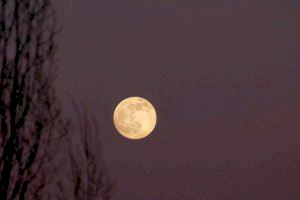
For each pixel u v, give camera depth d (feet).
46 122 110.63
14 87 108.68
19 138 107.65
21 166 106.93
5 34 109.81
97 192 120.37
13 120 107.65
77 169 119.85
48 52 112.16
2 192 104.17
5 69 108.99
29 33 111.34
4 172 105.19
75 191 118.83
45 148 110.11
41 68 111.24
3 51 109.40
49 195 108.27
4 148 106.22
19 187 105.91
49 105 111.24
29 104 109.60
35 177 108.06
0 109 107.34
